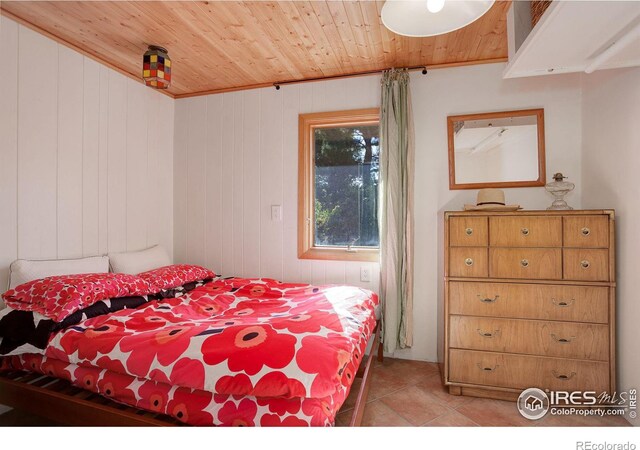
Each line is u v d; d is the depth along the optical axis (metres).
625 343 1.90
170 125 3.26
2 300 1.90
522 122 2.53
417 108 2.71
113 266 2.53
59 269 2.10
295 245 2.97
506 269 2.09
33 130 2.07
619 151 1.98
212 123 3.19
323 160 3.01
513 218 2.09
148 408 1.30
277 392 1.12
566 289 1.99
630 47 1.52
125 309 1.89
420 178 2.70
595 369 1.94
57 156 2.21
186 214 3.26
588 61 1.78
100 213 2.51
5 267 1.93
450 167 2.63
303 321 1.52
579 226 1.98
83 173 2.38
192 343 1.32
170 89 3.16
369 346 2.93
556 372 2.00
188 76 2.88
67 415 1.44
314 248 2.98
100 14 1.97
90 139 2.43
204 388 1.19
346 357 1.26
